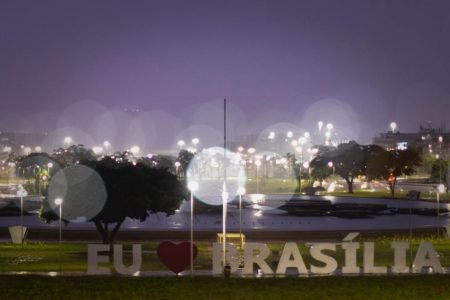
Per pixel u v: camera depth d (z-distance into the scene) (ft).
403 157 517.14
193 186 178.50
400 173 518.78
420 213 365.81
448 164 546.26
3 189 539.29
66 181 235.61
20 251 221.05
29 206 389.19
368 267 166.30
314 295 145.07
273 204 411.34
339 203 399.85
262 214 362.94
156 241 254.06
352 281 156.15
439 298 144.25
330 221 330.54
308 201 396.37
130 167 234.17
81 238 263.08
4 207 376.48
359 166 527.40
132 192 230.27
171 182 238.48
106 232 239.50
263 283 153.69
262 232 262.88
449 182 505.25
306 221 329.72
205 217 347.97
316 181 577.43
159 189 234.79
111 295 144.56
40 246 233.76
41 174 483.51
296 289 149.18
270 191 533.96
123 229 270.87
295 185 594.65
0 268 183.62
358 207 376.27
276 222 324.19
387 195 484.33
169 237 262.47
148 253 213.05
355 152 528.22
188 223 317.63
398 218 345.72
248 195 476.54
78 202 234.17
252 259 164.96
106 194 230.27
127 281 155.84
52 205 238.48
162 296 143.84
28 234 265.75
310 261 189.57
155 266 186.39
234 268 167.02
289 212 369.09
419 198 440.04
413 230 272.51
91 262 166.09
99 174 232.53
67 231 265.34
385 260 195.42
